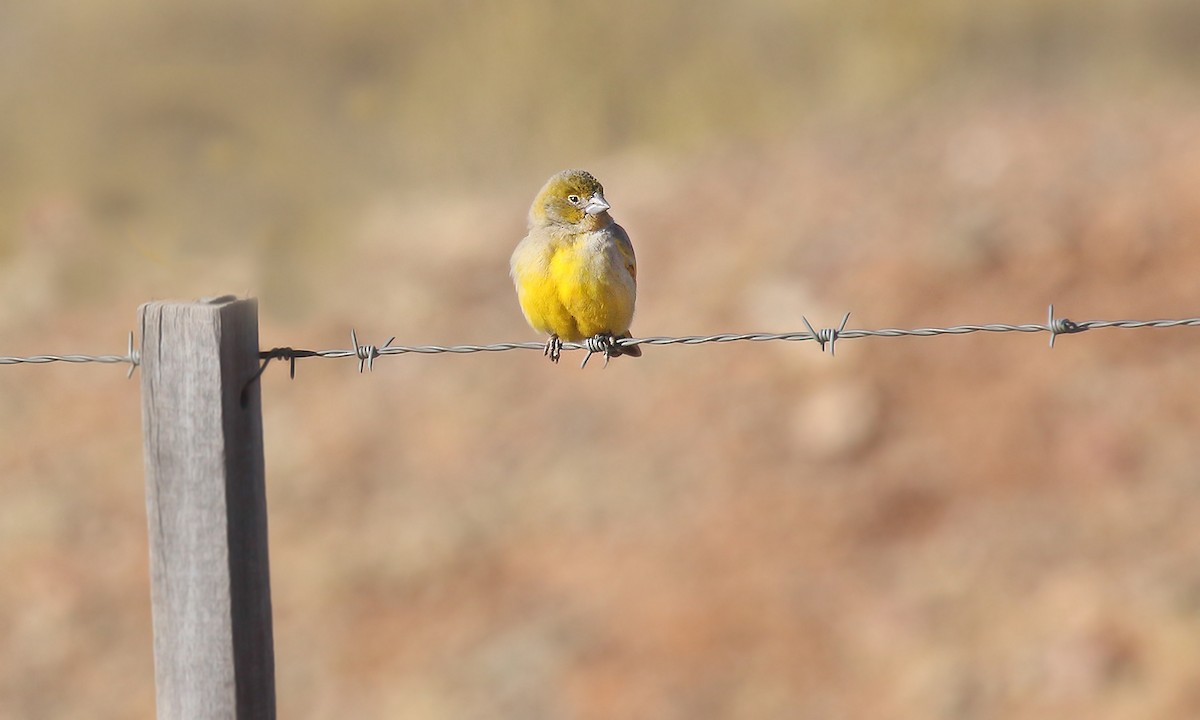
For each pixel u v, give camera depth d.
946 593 11.55
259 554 6.01
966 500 12.57
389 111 20.28
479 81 20.62
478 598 12.41
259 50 20.67
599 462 13.80
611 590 12.21
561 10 21.44
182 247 17.97
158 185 18.69
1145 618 10.92
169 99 19.58
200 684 5.95
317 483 14.06
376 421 14.88
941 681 10.78
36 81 19.80
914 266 15.48
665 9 21.95
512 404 14.86
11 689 12.02
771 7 22.67
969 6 22.53
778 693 10.96
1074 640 10.84
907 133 19.14
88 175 18.73
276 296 17.09
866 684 10.93
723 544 12.52
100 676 12.09
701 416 14.11
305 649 12.17
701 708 10.95
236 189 18.77
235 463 5.91
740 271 16.20
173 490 5.91
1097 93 20.36
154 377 5.88
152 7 20.67
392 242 18.06
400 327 16.33
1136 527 11.91
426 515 13.48
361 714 11.48
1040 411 13.40
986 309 14.75
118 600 12.86
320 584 12.83
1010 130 18.66
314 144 19.66
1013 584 11.53
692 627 11.67
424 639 12.07
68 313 17.03
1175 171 16.56
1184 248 15.14
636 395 14.63
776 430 13.75
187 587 5.93
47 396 15.72
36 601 12.86
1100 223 15.72
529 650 11.72
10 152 19.12
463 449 14.31
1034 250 15.50
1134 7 22.38
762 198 17.75
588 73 20.98
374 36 20.98
